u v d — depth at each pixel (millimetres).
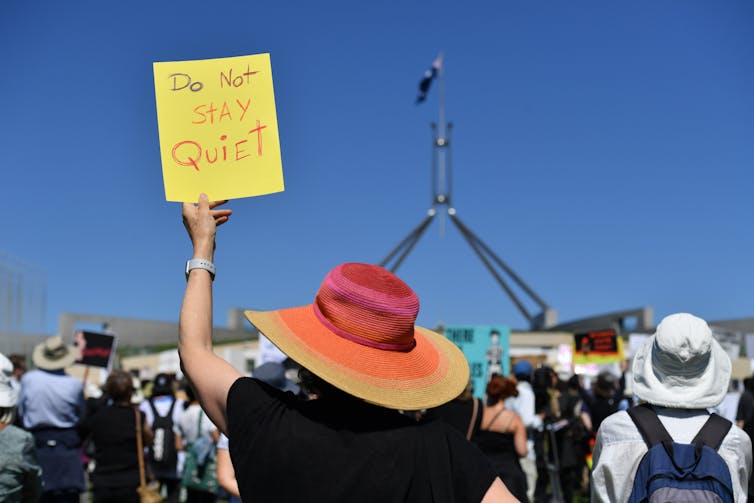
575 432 11734
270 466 2047
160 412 9508
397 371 2133
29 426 7410
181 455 11008
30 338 20125
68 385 7504
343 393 2166
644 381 3254
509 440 7367
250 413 2121
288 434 2068
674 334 3125
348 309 2160
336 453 2037
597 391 11094
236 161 2523
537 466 12047
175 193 2502
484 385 14430
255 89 2561
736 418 10039
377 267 2271
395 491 2008
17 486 4449
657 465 2990
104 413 7578
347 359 2119
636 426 3154
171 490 9367
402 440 2072
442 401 2111
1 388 4461
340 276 2217
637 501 3012
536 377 11344
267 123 2541
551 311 97812
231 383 2207
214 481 8461
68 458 7480
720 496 2896
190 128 2543
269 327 2199
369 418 2139
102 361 16297
